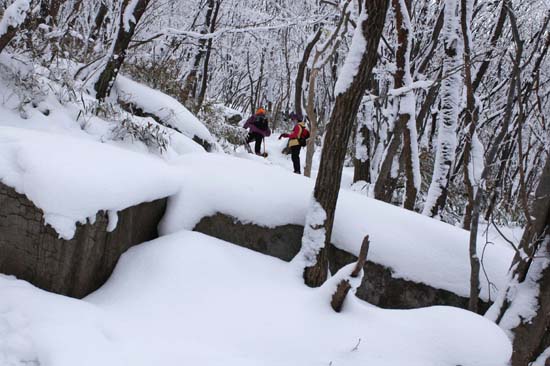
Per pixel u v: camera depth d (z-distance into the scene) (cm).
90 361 228
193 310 292
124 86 783
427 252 379
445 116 620
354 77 328
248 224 375
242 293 312
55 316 255
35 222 285
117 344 247
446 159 623
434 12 954
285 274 346
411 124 602
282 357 261
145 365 235
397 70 604
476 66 921
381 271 375
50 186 284
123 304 293
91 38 891
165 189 359
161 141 532
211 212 377
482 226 869
